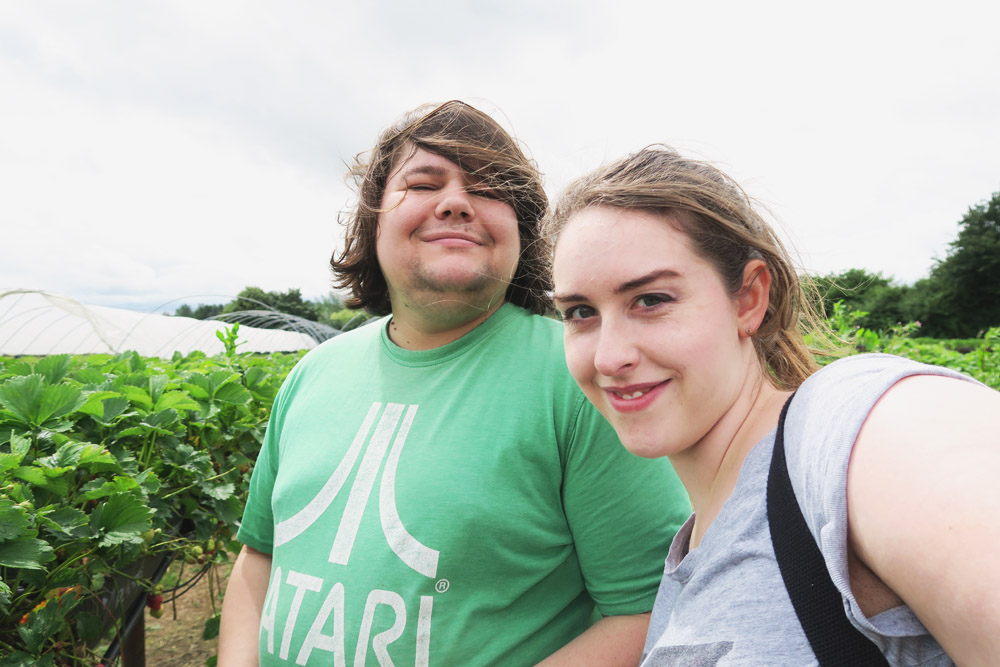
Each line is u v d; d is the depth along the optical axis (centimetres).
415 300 141
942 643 48
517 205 149
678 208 80
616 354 80
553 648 127
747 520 71
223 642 154
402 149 145
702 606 71
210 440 211
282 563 135
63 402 152
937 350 508
